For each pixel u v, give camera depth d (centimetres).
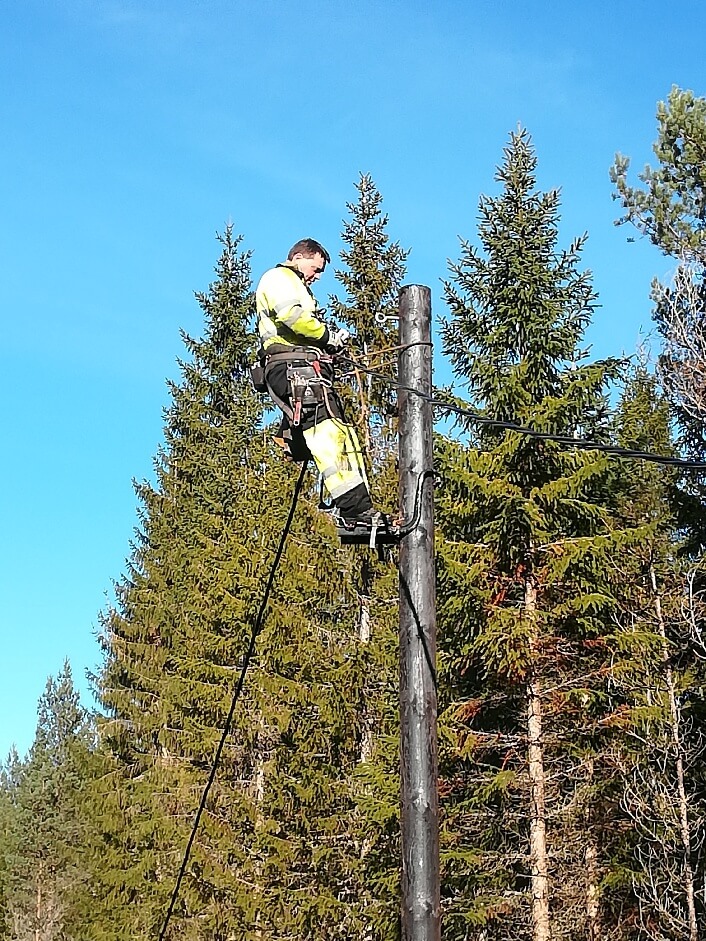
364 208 2216
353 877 1870
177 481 3066
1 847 6172
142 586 3053
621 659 1612
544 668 1580
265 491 2169
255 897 2006
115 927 2592
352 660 1905
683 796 1770
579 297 1770
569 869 1617
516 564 1623
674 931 1716
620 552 1672
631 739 1839
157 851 2381
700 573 2044
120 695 2809
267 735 2134
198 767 2283
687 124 2375
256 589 2053
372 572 2000
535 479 1686
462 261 1798
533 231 1778
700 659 1897
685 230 2345
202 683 2175
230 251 3322
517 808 1650
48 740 6750
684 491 2181
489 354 1755
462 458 1641
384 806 1600
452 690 1703
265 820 2053
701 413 2117
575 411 1681
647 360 2231
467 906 1548
